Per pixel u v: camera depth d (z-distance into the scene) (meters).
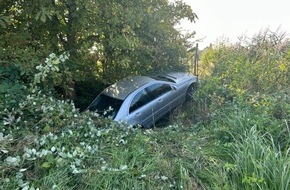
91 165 3.32
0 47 5.65
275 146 3.57
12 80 4.95
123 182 3.09
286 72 6.20
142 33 7.57
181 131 4.97
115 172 3.16
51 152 3.17
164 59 8.30
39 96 4.53
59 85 7.09
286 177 2.80
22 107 4.02
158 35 7.86
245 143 3.57
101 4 6.53
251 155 3.16
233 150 3.68
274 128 3.95
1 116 3.85
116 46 6.61
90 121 4.45
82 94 8.04
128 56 7.59
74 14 6.55
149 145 4.04
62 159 3.13
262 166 2.99
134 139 4.16
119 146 3.92
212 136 4.37
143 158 3.60
